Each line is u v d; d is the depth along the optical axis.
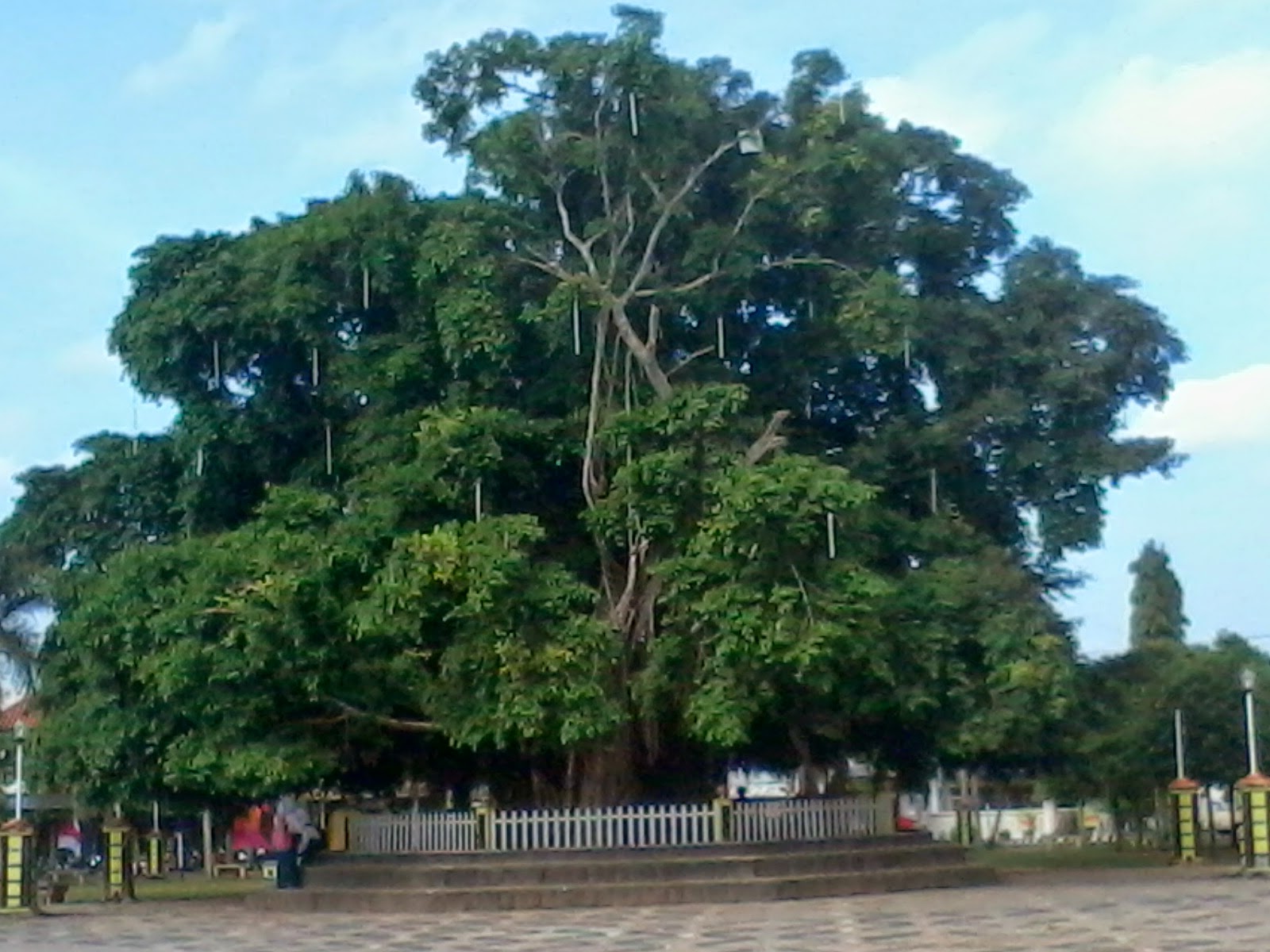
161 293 32.22
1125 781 47.94
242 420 31.48
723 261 30.67
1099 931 18.56
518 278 30.92
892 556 30.64
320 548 26.98
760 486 26.16
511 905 25.97
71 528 34.94
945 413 32.56
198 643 26.64
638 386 30.25
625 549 29.89
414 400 30.53
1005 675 28.42
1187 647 51.41
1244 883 27.70
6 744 40.59
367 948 19.08
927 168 33.50
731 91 31.94
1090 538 32.94
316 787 32.03
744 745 29.81
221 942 20.89
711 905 25.31
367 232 30.05
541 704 26.28
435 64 31.38
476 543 26.48
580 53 29.91
